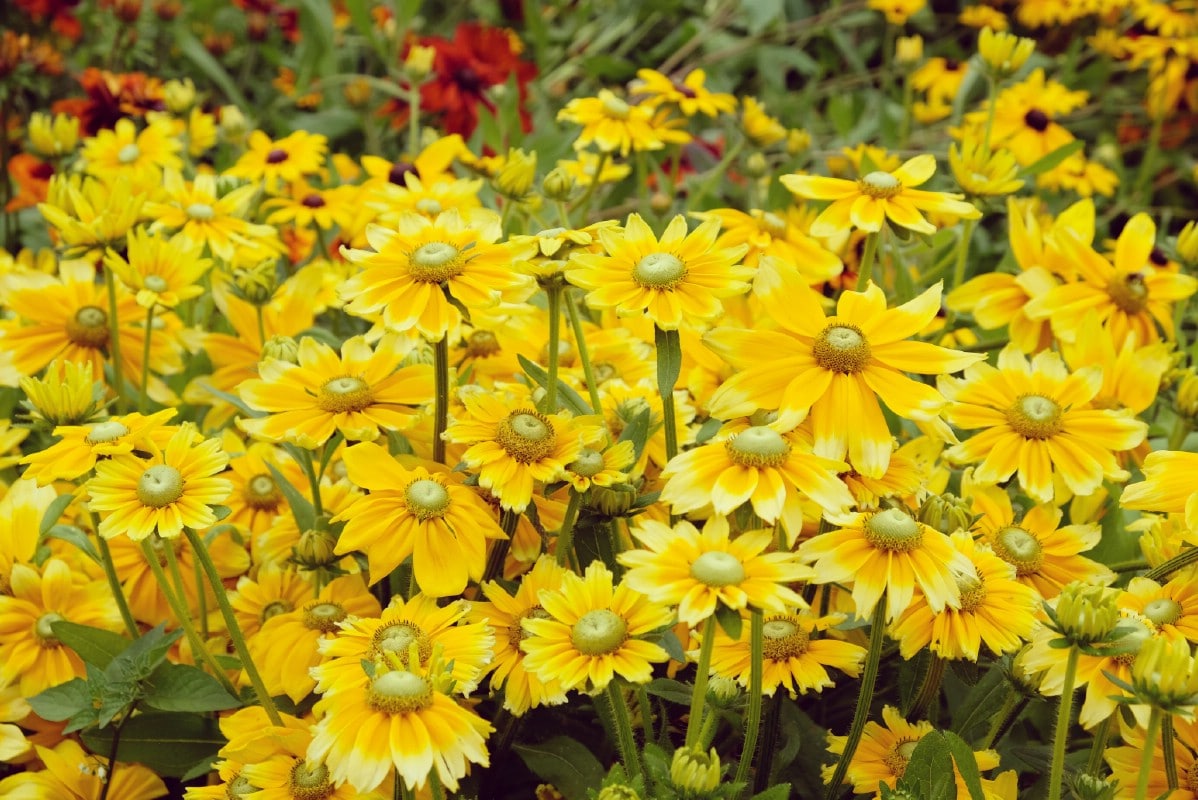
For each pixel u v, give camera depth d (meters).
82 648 1.15
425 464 1.13
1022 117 1.90
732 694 1.06
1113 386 1.27
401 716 1.01
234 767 1.08
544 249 1.10
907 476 1.12
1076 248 1.34
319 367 1.15
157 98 1.88
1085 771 1.08
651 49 2.86
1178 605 1.08
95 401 1.14
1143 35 2.40
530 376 1.15
